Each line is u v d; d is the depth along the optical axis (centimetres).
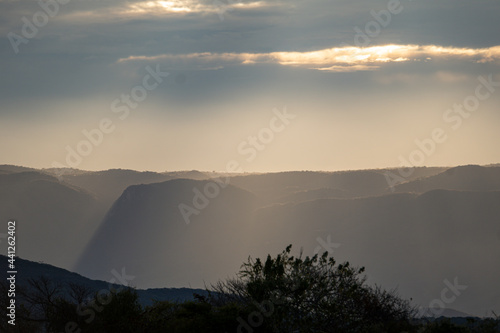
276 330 1415
